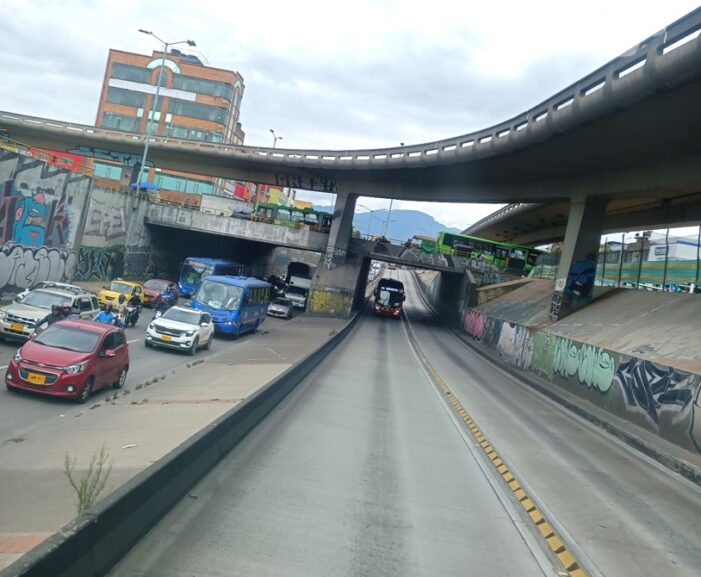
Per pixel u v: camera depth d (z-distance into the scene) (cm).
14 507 705
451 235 6425
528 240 8281
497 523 901
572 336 3328
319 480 992
